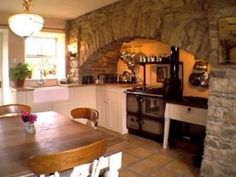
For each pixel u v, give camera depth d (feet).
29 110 9.44
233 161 7.99
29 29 6.91
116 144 5.83
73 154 4.31
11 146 5.58
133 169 9.76
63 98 15.34
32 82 16.15
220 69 8.11
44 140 6.02
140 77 16.24
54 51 17.66
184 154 11.39
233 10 7.48
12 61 15.11
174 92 12.57
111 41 13.51
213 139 8.46
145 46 15.67
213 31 8.11
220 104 8.18
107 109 15.72
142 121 13.75
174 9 10.03
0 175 4.18
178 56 12.91
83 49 16.08
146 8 11.21
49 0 12.13
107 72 17.80
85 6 13.56
